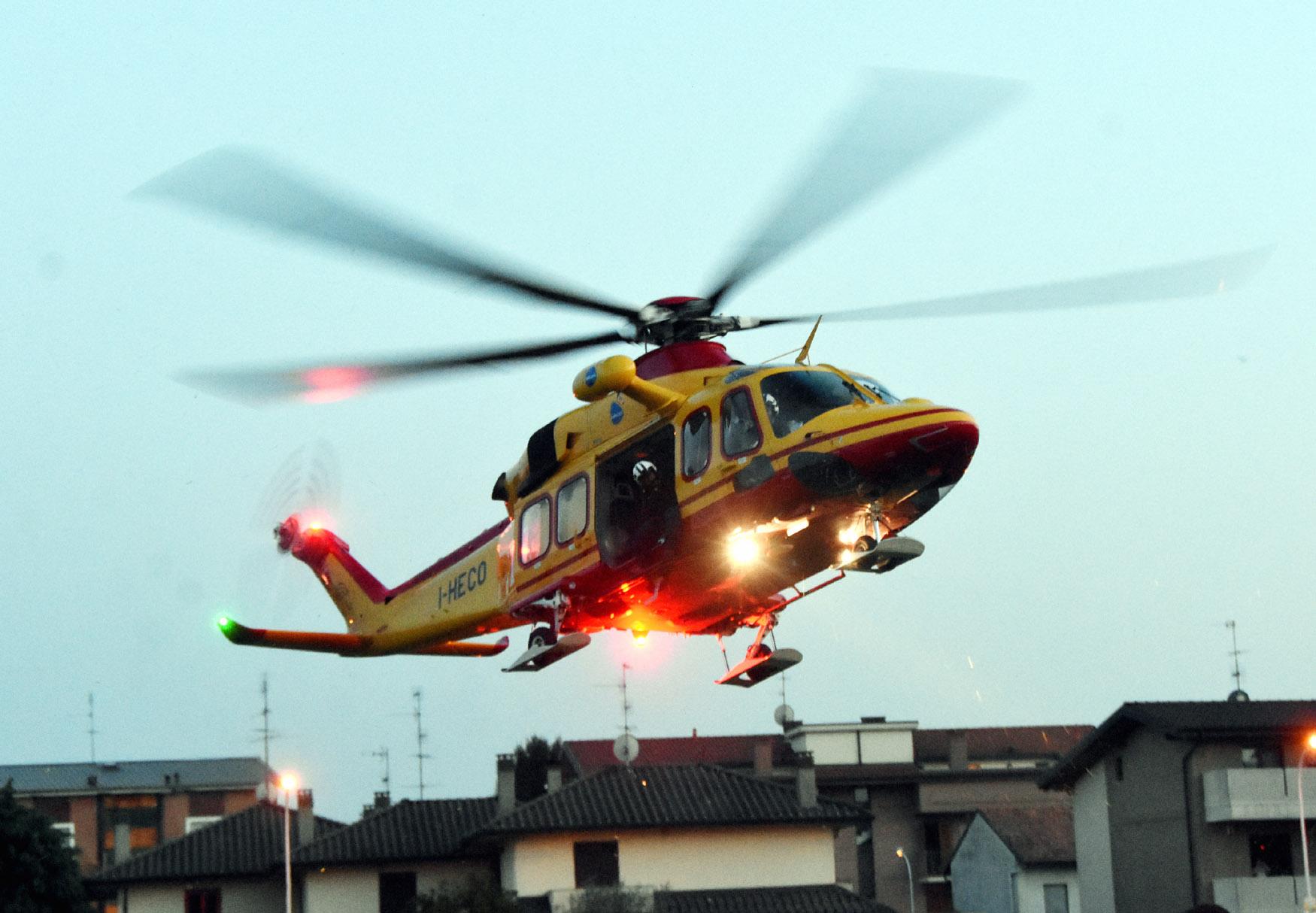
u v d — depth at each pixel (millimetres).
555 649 60125
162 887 166875
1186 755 145500
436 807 172125
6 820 149625
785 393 55531
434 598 72000
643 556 58062
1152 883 149000
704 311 58750
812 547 56312
